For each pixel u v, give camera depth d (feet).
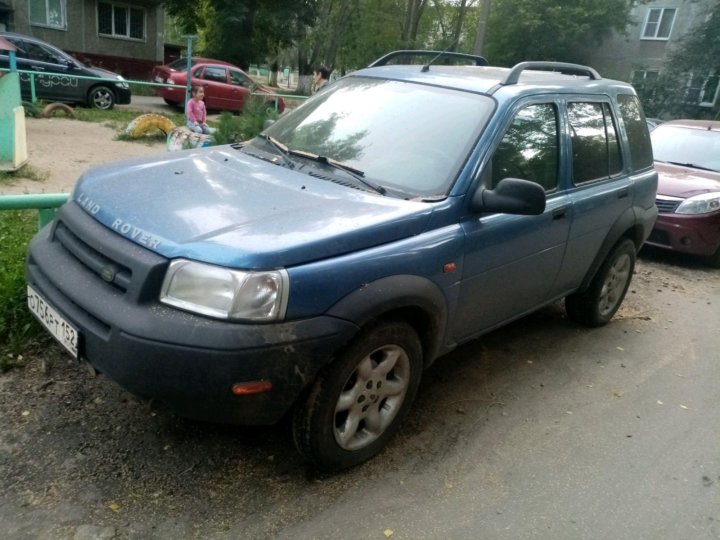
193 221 8.47
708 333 17.30
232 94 63.36
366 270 8.67
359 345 8.77
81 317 8.35
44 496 8.47
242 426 10.41
